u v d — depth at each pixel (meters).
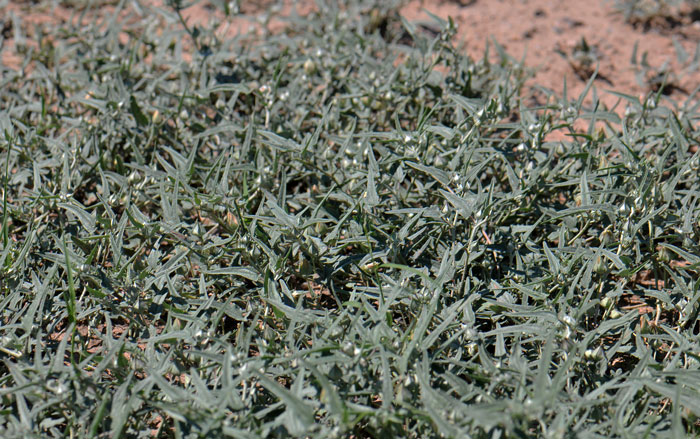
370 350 2.53
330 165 3.43
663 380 2.49
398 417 2.30
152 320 2.91
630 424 2.52
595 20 5.70
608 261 3.00
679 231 2.99
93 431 2.23
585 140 3.76
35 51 4.99
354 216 3.12
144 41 4.60
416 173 3.40
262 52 4.78
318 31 4.93
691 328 2.81
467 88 4.10
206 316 2.87
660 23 5.63
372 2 5.39
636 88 4.92
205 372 2.66
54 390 2.34
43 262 3.21
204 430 2.22
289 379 2.74
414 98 4.12
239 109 4.33
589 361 2.69
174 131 3.96
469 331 2.60
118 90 4.00
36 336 2.70
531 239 3.39
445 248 3.08
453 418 2.22
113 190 3.54
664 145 3.68
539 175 3.30
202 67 4.12
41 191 3.21
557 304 2.85
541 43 5.39
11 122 3.83
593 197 3.26
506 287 2.91
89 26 4.71
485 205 2.89
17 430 2.30
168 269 2.90
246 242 2.93
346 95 3.84
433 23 5.49
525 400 2.34
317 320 2.70
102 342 3.01
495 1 5.97
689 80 4.97
